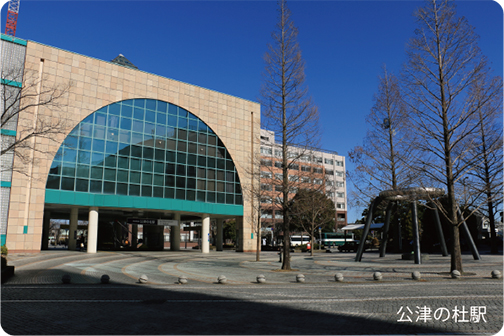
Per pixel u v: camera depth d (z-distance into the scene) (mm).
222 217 51375
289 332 7262
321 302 10742
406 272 19641
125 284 15352
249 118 50594
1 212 31047
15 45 33250
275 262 29438
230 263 28062
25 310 9422
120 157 38469
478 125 18109
